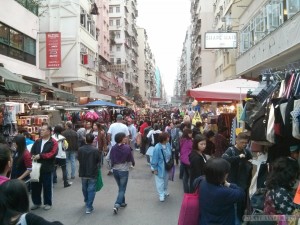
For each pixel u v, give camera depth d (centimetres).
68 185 1054
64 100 2169
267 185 354
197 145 754
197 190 414
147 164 1503
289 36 1377
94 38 3431
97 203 866
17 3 1958
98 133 1409
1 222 257
